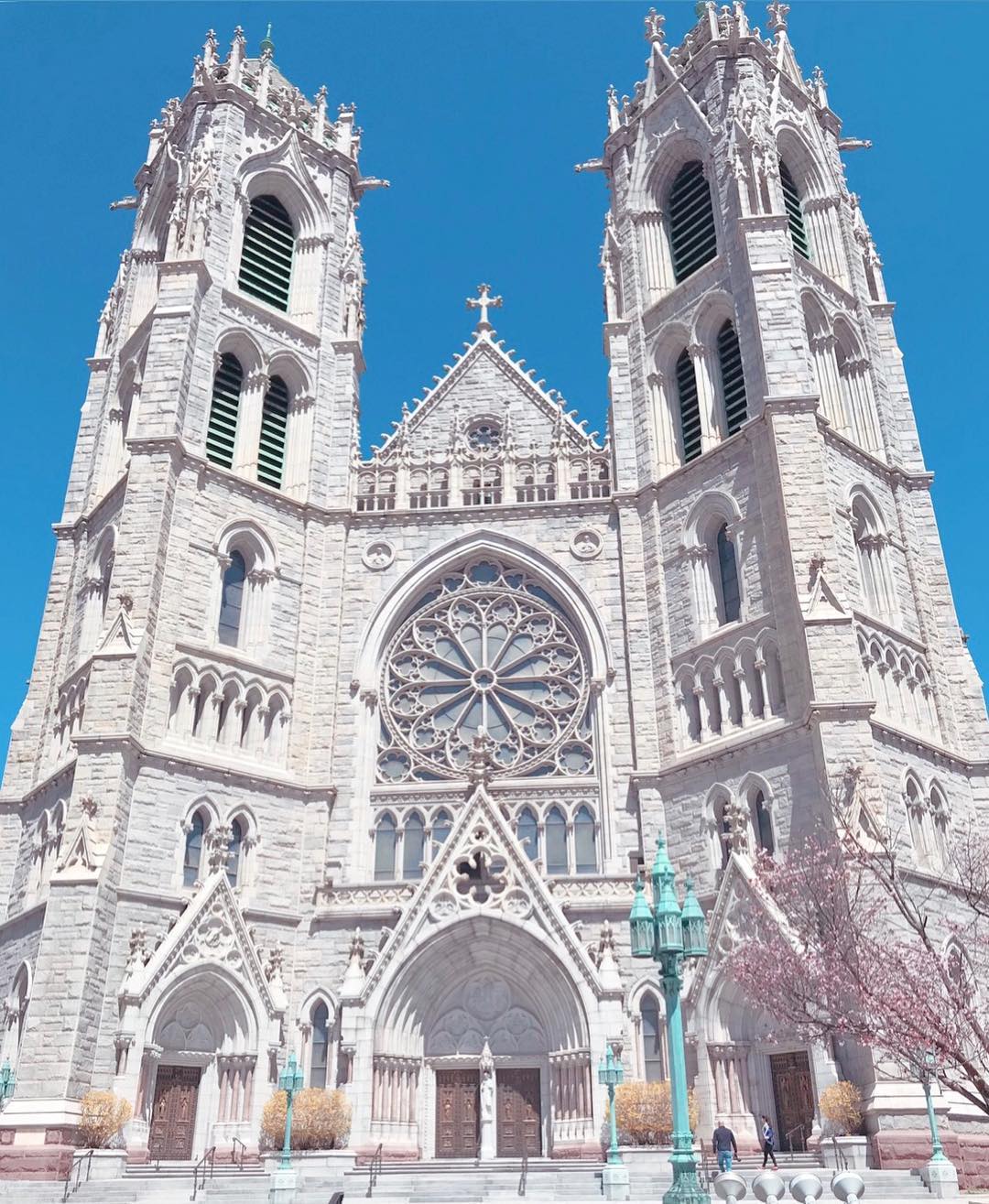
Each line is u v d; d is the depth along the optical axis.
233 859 44.06
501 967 42.22
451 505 54.31
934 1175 30.17
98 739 41.25
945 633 48.16
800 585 42.59
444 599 52.31
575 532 52.41
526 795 47.12
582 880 43.44
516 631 51.25
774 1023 37.31
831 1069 35.09
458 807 47.19
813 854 36.94
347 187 63.72
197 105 60.88
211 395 52.00
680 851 43.53
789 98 60.44
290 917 43.84
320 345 57.28
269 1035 40.72
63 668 49.50
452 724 49.38
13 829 46.84
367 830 47.09
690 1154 20.44
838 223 57.16
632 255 58.75
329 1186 34.03
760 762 41.81
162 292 52.38
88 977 37.47
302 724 48.16
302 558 51.72
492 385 59.69
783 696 42.66
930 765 43.09
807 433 45.78
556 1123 38.88
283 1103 38.00
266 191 60.56
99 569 49.50
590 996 39.62
